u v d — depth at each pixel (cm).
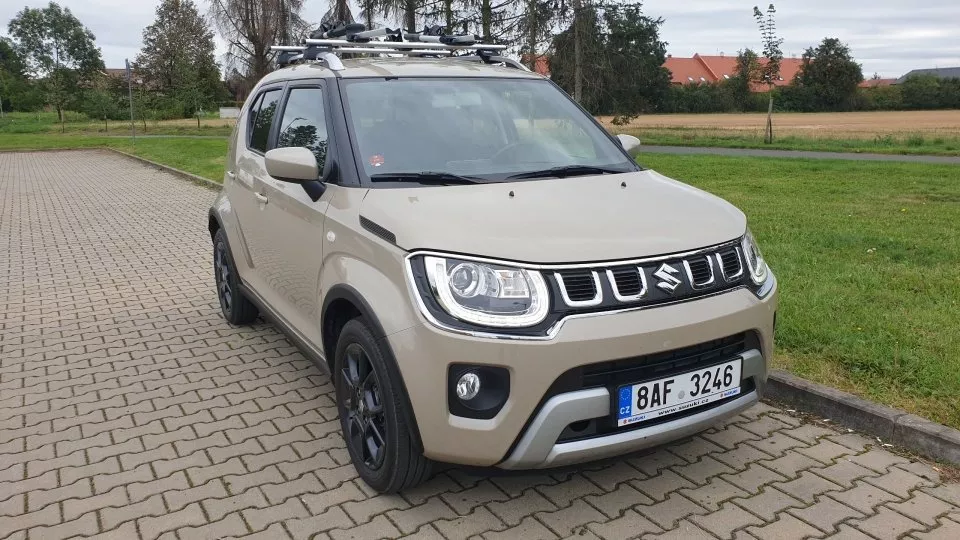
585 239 298
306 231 388
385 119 390
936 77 7206
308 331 407
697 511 323
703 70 11850
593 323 281
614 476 354
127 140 3759
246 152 518
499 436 283
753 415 415
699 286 305
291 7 4544
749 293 321
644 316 288
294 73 478
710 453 374
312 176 363
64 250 937
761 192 1275
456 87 425
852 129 3797
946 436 357
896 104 6838
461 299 283
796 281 618
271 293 476
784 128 4000
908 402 397
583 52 3238
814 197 1196
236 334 583
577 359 278
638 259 296
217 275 614
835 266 673
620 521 317
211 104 5331
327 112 395
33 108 8669
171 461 379
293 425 418
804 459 366
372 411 328
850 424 397
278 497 342
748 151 2455
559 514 322
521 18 3120
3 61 11694
